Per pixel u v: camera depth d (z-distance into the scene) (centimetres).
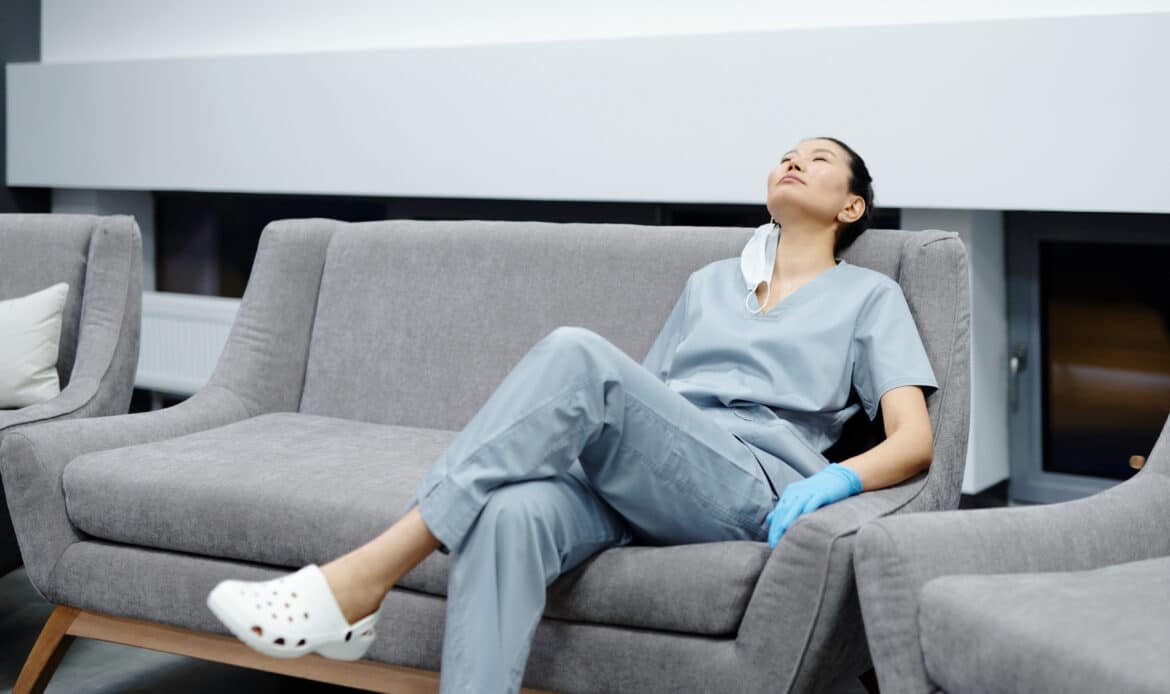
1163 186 267
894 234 204
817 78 302
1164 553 164
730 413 188
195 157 406
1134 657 116
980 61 283
